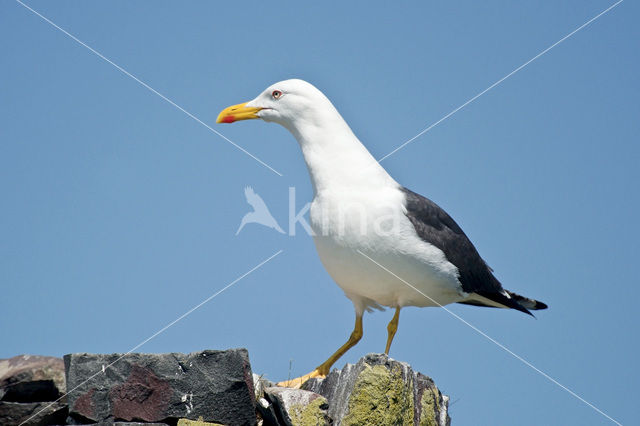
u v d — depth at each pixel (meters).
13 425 10.34
